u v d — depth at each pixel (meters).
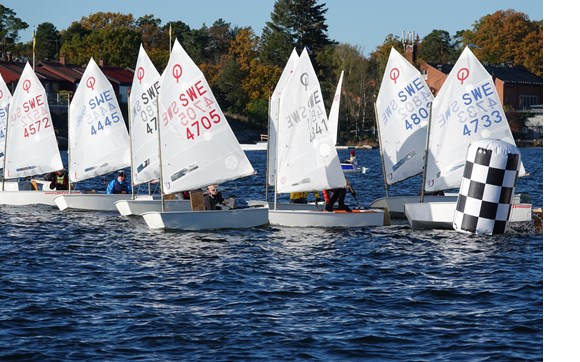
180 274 33.53
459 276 32.53
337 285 30.97
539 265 34.84
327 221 48.53
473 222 43.81
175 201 55.59
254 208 48.72
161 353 21.42
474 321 24.83
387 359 20.84
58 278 32.66
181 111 49.56
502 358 20.81
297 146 49.12
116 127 63.06
